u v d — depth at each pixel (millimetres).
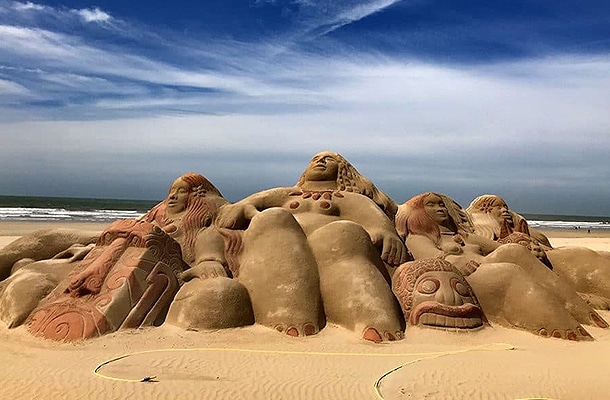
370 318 6098
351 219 7492
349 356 5496
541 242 10281
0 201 56312
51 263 7047
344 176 8156
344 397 4480
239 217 7434
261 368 5109
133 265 6281
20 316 6230
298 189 7953
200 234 7203
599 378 4930
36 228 22953
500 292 6773
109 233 6754
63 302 6102
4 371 4930
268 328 6148
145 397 4406
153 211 7809
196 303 6113
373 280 6418
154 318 6105
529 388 4688
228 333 5988
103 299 6027
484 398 4488
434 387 4695
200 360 5270
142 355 5355
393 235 7270
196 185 7688
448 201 9227
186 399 4387
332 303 6371
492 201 10328
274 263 6504
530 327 6480
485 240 8492
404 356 5520
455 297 6379
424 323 6281
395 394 4543
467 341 6059
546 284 7262
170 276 6477
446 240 8227
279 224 6879
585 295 8180
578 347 6031
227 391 4555
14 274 7051
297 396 4484
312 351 5621
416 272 6652
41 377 4785
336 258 6641
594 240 27516
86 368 5000
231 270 6871
